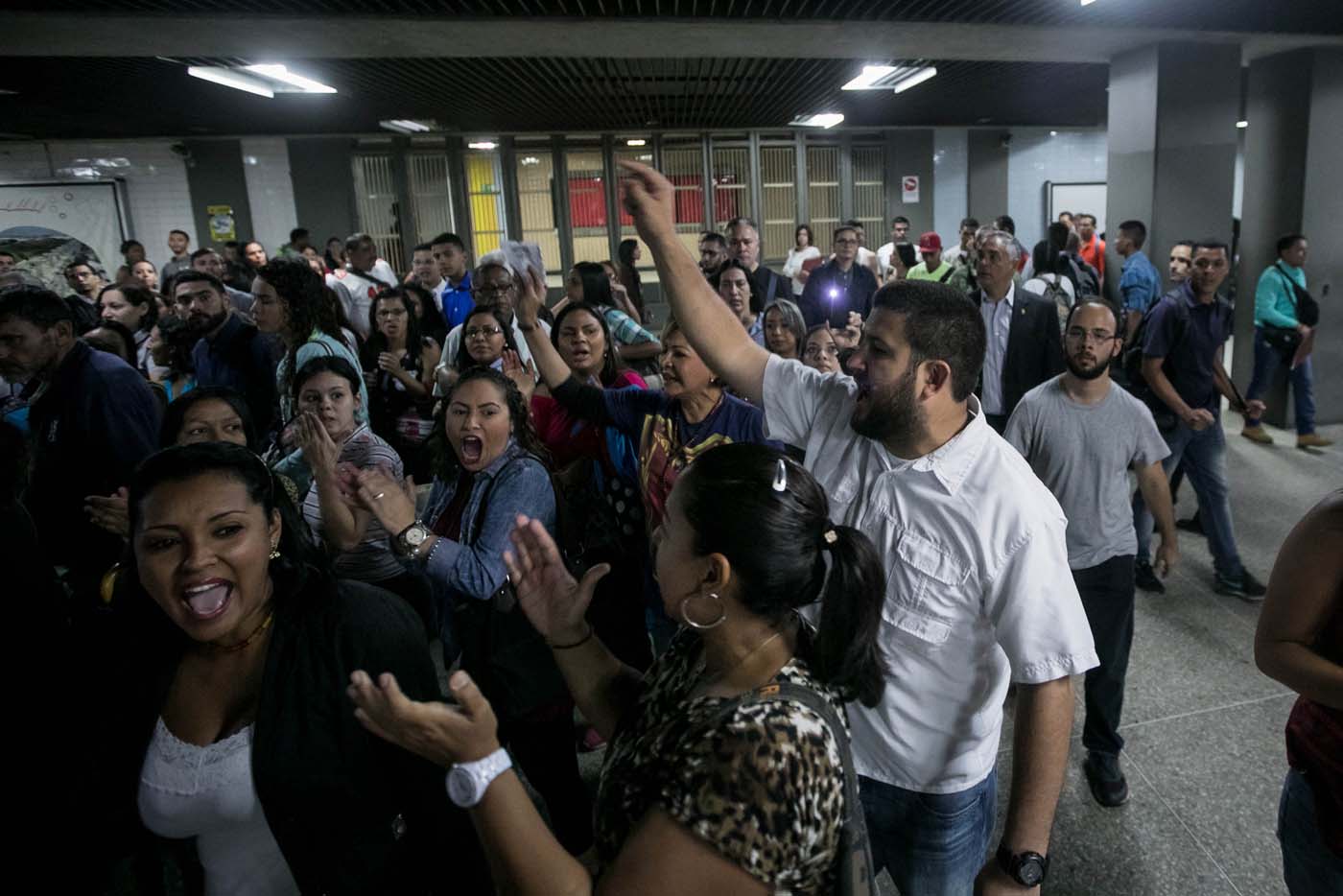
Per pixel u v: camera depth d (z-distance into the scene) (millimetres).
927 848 1489
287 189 10805
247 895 1346
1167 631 3438
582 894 887
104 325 3785
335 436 2648
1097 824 2391
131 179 10672
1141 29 5539
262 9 4602
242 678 1297
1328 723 1292
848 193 11766
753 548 941
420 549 1894
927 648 1401
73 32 4945
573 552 2215
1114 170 6461
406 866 1348
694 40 5465
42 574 1691
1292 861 1392
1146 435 2385
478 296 4176
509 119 9484
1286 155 6332
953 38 5648
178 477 1210
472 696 873
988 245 3600
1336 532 1242
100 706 1288
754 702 893
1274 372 6270
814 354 3365
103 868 1359
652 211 1614
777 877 831
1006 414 3709
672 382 2301
